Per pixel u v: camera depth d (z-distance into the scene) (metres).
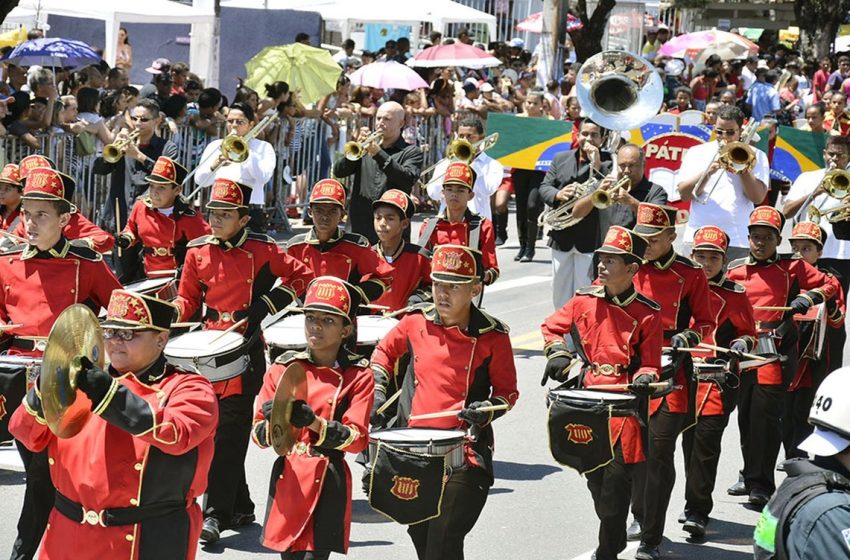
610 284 9.85
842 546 5.11
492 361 8.92
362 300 11.84
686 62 45.03
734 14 54.44
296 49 26.58
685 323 10.88
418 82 28.23
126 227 14.56
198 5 27.70
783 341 12.15
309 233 12.11
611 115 16.59
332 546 8.16
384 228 12.30
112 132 22.00
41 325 9.94
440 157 29.47
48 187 9.88
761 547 5.40
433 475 8.16
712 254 11.16
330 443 7.97
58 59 25.94
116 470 6.82
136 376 6.98
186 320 11.00
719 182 14.91
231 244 10.84
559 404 9.36
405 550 10.37
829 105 30.11
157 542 6.88
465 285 8.79
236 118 17.98
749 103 36.28
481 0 44.06
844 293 15.12
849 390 5.39
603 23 37.69
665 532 11.30
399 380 9.80
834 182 14.48
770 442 11.93
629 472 9.64
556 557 10.37
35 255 10.00
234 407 10.18
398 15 34.50
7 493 11.16
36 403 6.72
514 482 12.31
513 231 28.09
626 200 13.55
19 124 20.02
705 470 11.05
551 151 22.62
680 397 10.29
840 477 5.32
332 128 26.64
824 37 51.28
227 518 10.32
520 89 34.38
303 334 11.00
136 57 32.94
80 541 6.88
